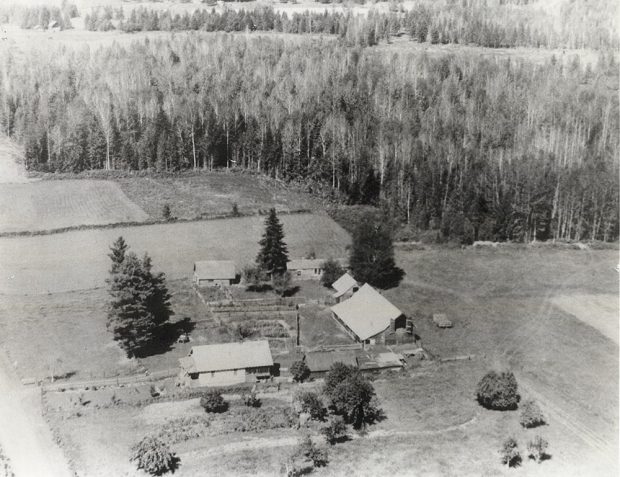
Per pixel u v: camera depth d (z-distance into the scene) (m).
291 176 139.00
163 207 122.94
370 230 104.56
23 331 88.56
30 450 65.88
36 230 112.12
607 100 142.00
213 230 115.94
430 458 64.88
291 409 72.88
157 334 88.31
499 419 72.19
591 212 124.00
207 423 70.31
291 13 176.88
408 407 73.94
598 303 98.31
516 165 126.31
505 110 142.88
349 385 69.88
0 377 79.31
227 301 96.94
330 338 88.44
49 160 136.12
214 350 79.50
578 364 83.19
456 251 116.81
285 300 97.81
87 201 123.81
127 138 141.62
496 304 97.94
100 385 77.94
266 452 65.19
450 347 87.19
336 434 67.12
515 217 122.56
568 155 133.75
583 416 73.06
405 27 172.38
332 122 137.75
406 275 106.88
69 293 98.19
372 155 132.00
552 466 64.38
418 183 126.38
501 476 62.56
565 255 116.25
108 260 105.75
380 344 87.31
